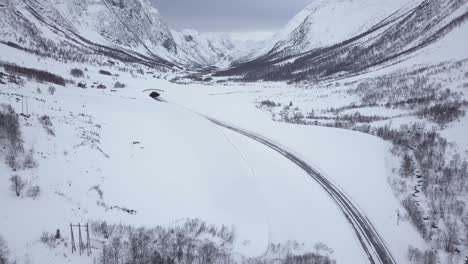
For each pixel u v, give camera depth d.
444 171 80.38
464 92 122.06
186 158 75.31
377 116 120.75
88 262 40.06
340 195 75.62
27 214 44.66
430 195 75.12
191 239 49.41
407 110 121.38
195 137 88.44
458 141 92.12
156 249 45.12
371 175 82.62
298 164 87.56
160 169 67.75
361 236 64.19
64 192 51.69
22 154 55.03
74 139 65.88
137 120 87.88
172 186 63.59
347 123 115.31
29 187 48.94
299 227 64.56
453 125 101.44
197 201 61.78
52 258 39.22
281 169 84.25
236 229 57.09
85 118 77.31
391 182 80.44
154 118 93.75
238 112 129.25
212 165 76.25
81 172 57.97
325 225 66.19
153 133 82.44
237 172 77.12
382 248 61.72
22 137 58.56
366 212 70.62
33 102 75.38
